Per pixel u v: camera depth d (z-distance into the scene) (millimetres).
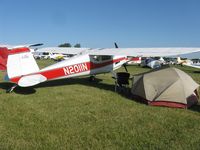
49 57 47406
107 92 9555
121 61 12742
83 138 4961
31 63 9258
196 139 4996
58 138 4926
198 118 6434
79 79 13008
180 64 34438
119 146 4621
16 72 8914
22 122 5797
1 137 4926
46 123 5766
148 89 7836
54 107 7184
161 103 7551
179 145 4684
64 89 10039
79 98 8406
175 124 5906
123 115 6543
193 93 7918
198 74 18750
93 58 11391
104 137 5023
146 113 6777
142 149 4512
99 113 6676
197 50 9469
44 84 11180
